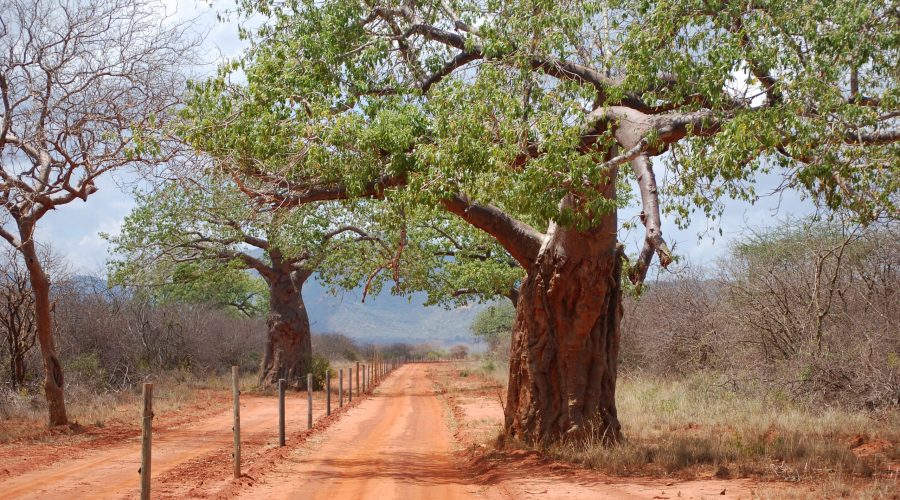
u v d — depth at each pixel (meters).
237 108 13.55
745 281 21.86
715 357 23.50
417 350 128.88
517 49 12.75
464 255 30.50
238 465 11.19
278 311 34.88
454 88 12.04
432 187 11.66
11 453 14.32
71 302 31.17
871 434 13.34
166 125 14.64
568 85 12.29
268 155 13.16
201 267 32.50
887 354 16.17
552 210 11.09
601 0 13.09
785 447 11.57
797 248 22.38
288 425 20.23
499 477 11.12
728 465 10.74
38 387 24.30
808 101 11.03
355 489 10.48
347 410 24.69
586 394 13.59
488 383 36.94
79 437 17.05
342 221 29.52
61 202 17.23
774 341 19.72
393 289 29.45
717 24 11.77
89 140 16.36
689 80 11.74
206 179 15.80
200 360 39.78
